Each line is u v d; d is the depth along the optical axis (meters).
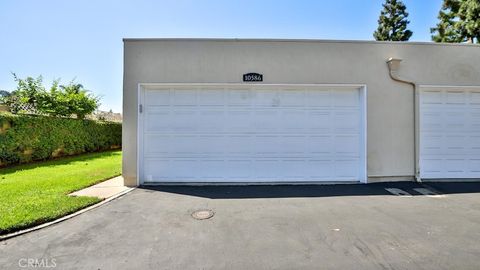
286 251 2.90
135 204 4.61
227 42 6.16
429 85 6.40
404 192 5.46
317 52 6.24
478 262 2.66
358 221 3.81
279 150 6.37
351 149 6.44
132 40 6.02
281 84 6.18
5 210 3.93
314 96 6.40
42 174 7.13
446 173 6.57
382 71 6.34
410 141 6.38
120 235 3.32
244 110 6.35
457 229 3.51
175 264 2.63
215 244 3.07
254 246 3.02
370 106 6.31
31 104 12.67
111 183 6.21
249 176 6.34
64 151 11.37
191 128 6.29
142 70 6.05
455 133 6.60
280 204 4.64
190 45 6.11
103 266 2.59
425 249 2.94
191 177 6.29
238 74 6.16
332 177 6.40
